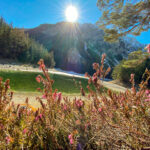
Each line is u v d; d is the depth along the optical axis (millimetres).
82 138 881
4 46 43781
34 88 10391
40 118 1016
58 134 1049
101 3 7113
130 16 6750
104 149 931
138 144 825
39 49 57781
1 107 985
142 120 927
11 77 14016
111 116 981
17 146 850
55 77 18516
